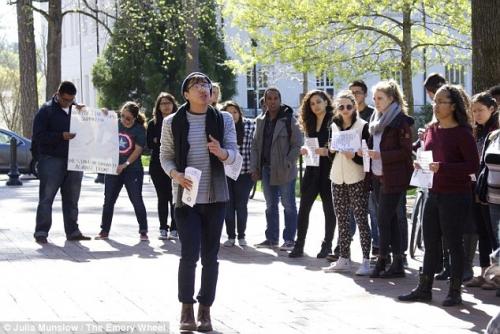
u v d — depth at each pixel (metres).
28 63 34.00
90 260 11.36
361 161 10.39
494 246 9.16
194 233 7.68
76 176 13.16
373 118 10.24
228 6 24.89
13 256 11.68
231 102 12.65
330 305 8.69
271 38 24.64
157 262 11.20
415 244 11.70
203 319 7.68
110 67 39.56
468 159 8.51
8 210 17.58
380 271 10.20
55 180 12.98
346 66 24.81
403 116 9.91
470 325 7.86
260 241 13.27
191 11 31.95
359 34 24.47
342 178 10.48
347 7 23.17
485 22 13.13
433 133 8.75
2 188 23.64
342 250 10.60
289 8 23.70
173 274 10.31
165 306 8.57
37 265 10.96
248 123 12.77
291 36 24.05
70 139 12.85
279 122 12.31
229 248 12.60
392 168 9.87
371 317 8.16
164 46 38.25
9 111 54.34
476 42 13.25
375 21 24.98
